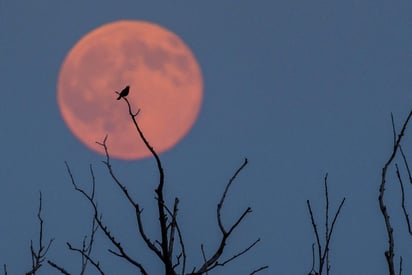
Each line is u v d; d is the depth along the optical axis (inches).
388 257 1157.1
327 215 1256.8
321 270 1219.2
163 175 1219.2
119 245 1213.7
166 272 1202.0
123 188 1231.5
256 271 1231.5
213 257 1219.9
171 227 1218.0
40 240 1342.3
